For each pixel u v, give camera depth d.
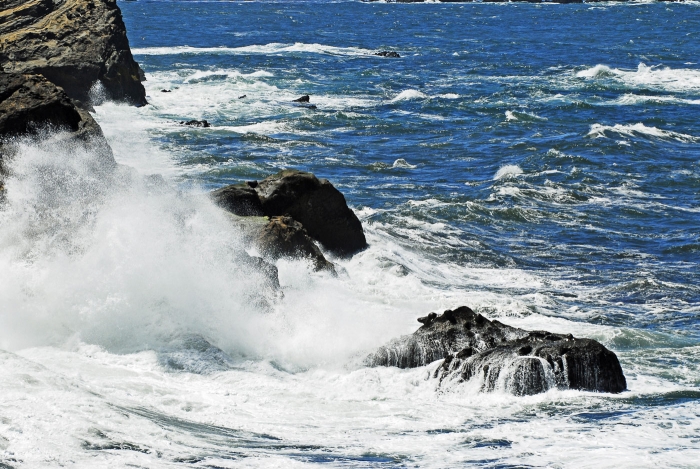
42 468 22.77
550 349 35.00
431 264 58.78
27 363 30.42
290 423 29.70
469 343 37.78
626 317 48.50
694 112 130.75
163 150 92.50
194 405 30.77
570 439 28.19
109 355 35.81
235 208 55.66
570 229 69.25
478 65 196.50
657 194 81.31
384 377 35.56
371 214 69.88
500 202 76.12
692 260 61.44
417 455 26.61
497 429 29.42
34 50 117.06
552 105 136.25
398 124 117.25
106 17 124.31
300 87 154.25
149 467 23.64
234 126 111.00
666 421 30.30
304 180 57.31
